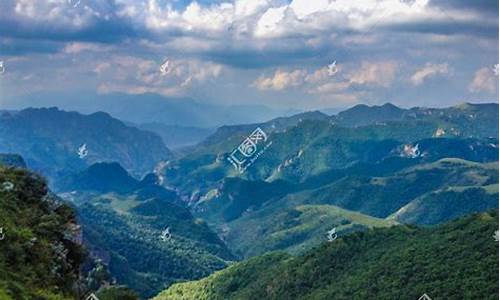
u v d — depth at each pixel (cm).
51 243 7250
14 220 7100
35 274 6431
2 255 6331
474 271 16675
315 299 19762
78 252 7838
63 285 6900
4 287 5700
